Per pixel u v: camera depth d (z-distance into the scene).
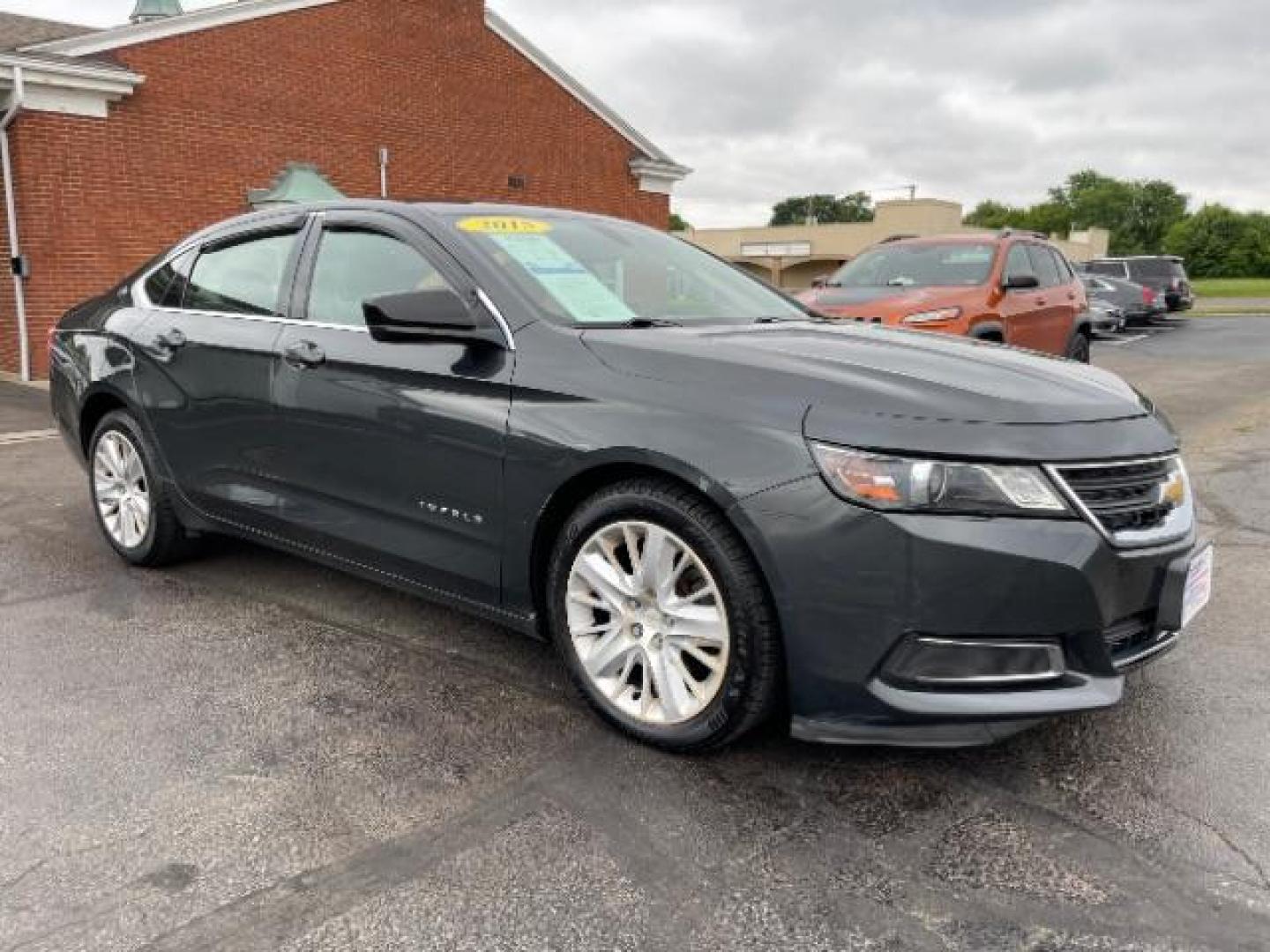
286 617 3.85
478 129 16.39
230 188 13.11
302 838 2.37
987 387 2.61
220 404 3.85
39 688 3.17
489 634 3.70
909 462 2.37
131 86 11.78
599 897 2.16
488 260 3.21
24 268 11.23
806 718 2.54
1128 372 13.30
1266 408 9.77
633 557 2.79
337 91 14.27
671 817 2.47
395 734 2.90
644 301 3.42
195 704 3.08
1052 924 2.09
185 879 2.20
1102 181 128.88
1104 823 2.47
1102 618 2.44
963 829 2.44
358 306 3.48
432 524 3.18
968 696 2.40
